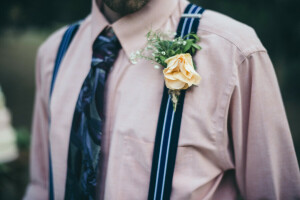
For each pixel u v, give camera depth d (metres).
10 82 4.43
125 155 0.63
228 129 0.65
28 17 3.15
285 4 2.53
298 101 3.34
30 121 3.19
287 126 0.63
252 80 0.61
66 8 2.92
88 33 0.72
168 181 0.61
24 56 5.65
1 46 5.16
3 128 1.50
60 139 0.69
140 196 0.62
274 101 0.62
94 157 0.64
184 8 0.67
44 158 0.83
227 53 0.61
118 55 0.67
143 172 0.62
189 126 0.61
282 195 0.65
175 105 0.60
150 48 0.61
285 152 0.63
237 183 0.67
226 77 0.61
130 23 0.65
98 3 0.70
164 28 0.66
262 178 0.63
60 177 0.69
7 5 3.01
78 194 0.66
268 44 2.88
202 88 0.61
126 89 0.64
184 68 0.59
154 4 0.65
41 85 0.78
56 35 0.78
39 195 0.83
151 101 0.62
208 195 0.63
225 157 0.64
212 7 2.22
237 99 0.61
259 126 0.62
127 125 0.63
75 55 0.72
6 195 1.67
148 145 0.62
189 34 0.62
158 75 0.63
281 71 3.31
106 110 0.65
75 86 0.69
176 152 0.61
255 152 0.63
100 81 0.65
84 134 0.65
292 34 2.77
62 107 0.70
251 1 2.33
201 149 0.62
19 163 1.80
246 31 0.63
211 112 0.61
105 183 0.65
